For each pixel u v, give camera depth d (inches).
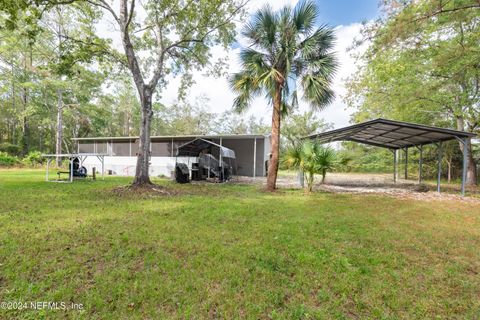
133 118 1290.6
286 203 254.7
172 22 370.9
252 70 326.6
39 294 78.9
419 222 181.9
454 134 343.0
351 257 114.3
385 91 472.7
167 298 78.4
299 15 307.0
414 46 321.7
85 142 770.2
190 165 580.1
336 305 77.0
